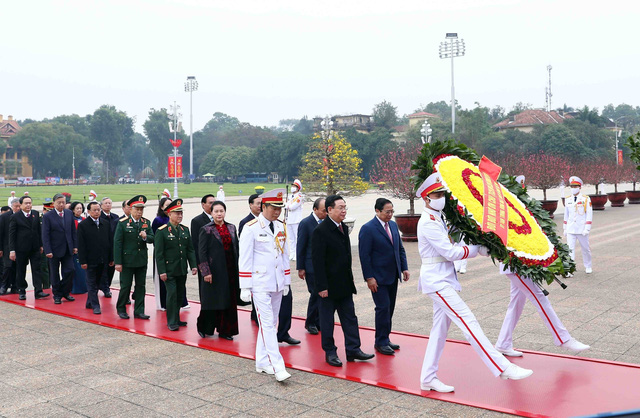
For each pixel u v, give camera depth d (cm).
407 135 8356
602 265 1365
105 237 1002
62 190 8069
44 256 1188
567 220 1280
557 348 715
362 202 3959
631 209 3164
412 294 1073
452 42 7019
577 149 7294
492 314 897
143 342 785
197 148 14662
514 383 586
